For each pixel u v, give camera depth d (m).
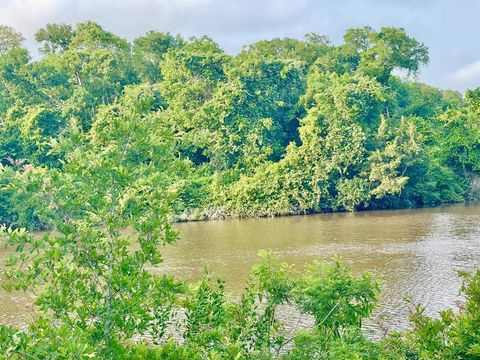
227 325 12.76
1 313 28.14
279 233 51.84
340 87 73.31
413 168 71.38
